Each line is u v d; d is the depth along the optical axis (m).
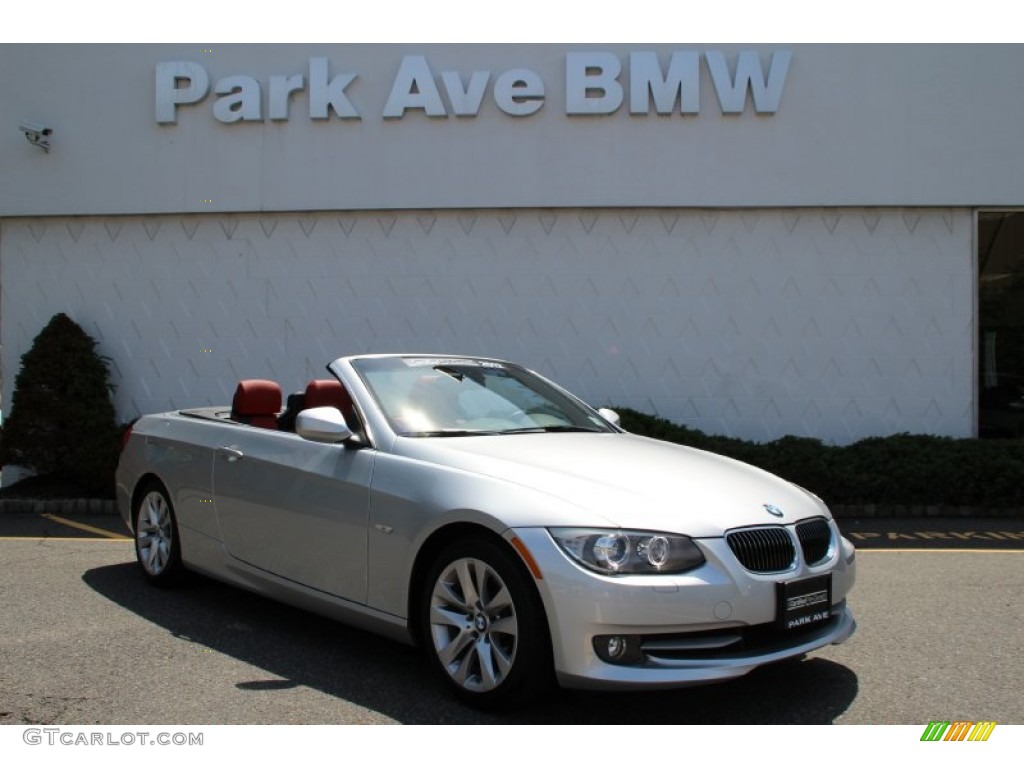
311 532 4.62
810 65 10.32
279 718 3.81
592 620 3.47
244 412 5.79
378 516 4.24
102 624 5.18
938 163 10.28
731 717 3.86
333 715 3.84
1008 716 3.92
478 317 10.61
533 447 4.41
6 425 9.95
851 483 9.20
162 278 10.88
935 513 9.18
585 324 10.53
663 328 10.49
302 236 10.75
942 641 4.98
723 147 10.34
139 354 10.87
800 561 3.86
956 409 10.39
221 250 10.82
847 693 4.17
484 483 3.91
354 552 4.36
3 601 5.68
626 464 4.24
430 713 3.85
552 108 10.44
